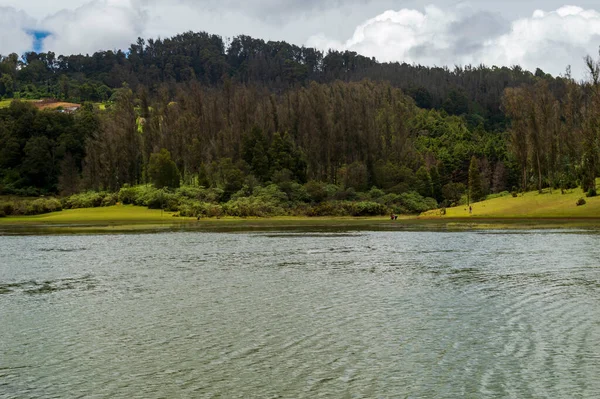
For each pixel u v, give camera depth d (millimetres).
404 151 181125
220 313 25562
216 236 70750
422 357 18844
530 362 18250
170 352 19750
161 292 31234
